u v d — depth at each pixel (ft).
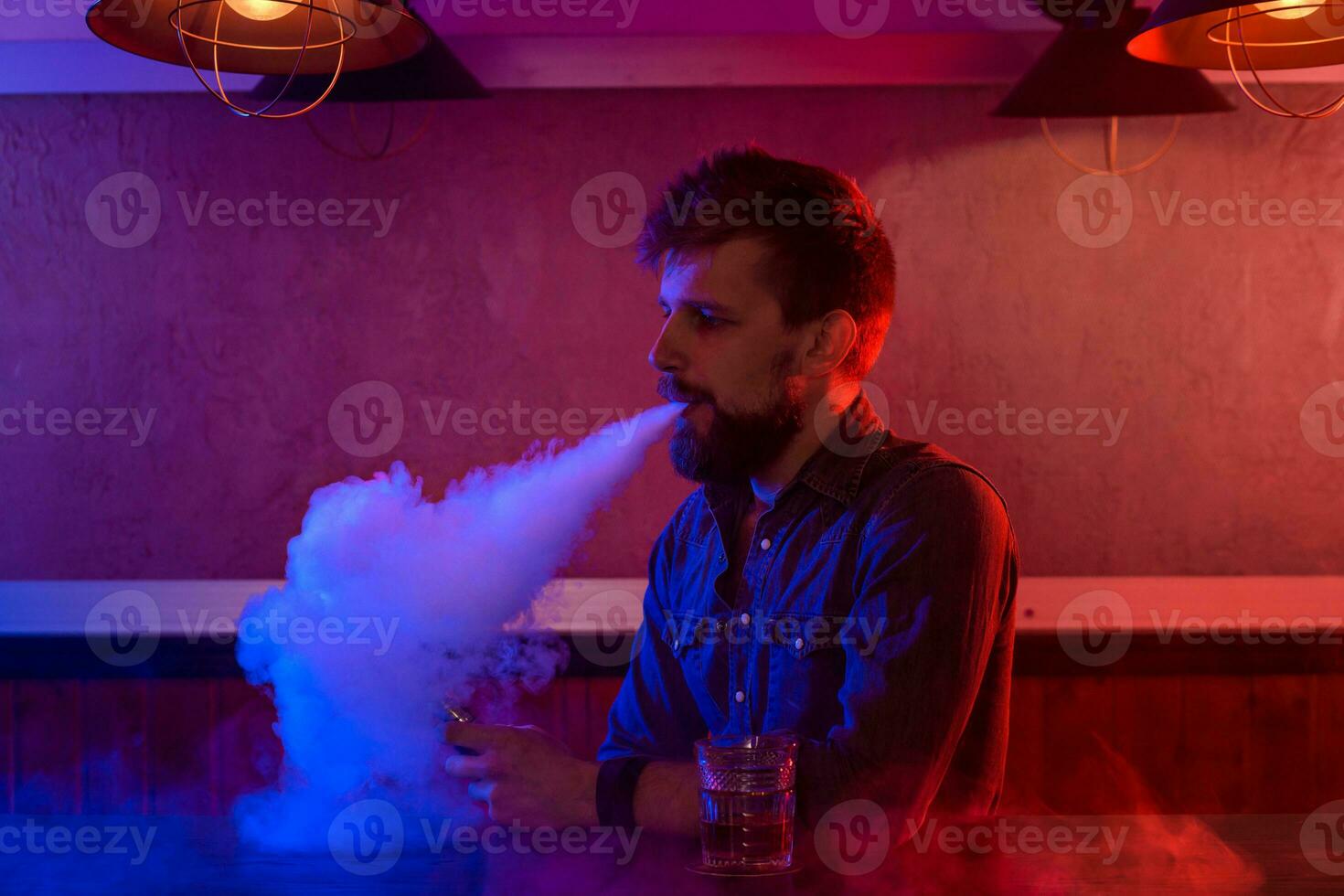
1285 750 9.14
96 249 9.27
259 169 9.25
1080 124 9.24
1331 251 9.29
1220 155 9.27
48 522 9.34
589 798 3.55
